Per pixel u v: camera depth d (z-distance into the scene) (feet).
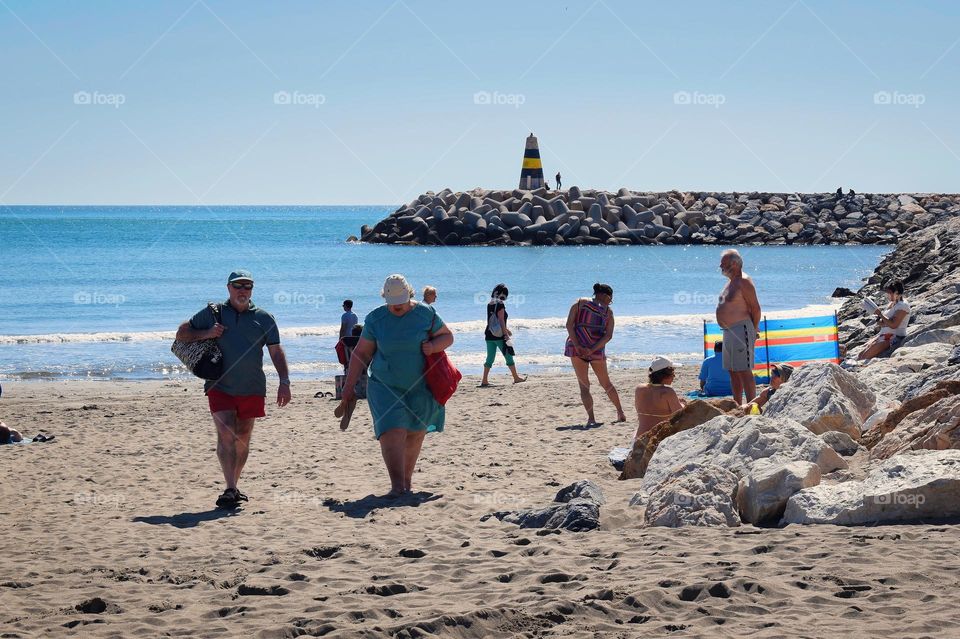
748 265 235.20
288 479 29.89
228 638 13.47
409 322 25.94
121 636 13.78
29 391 61.87
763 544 17.17
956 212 325.83
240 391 25.80
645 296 151.23
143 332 99.09
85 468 32.78
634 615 13.78
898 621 12.80
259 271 208.03
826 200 335.06
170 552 19.81
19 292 154.92
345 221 602.03
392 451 25.85
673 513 19.97
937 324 44.16
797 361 45.55
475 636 13.30
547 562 17.17
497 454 33.19
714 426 24.20
